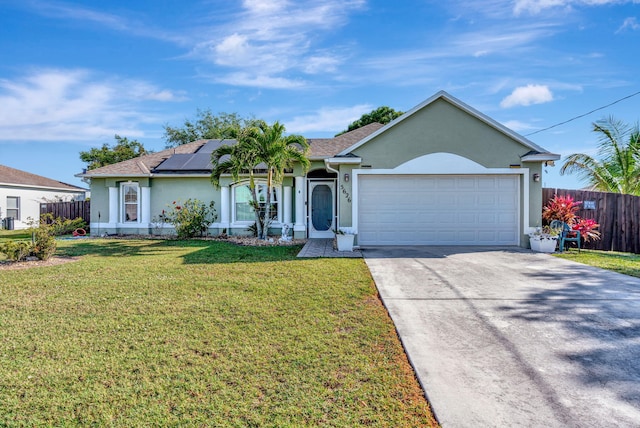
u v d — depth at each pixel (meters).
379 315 5.34
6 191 23.44
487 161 12.09
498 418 2.95
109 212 16.45
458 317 5.25
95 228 16.45
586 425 2.85
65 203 19.42
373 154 12.20
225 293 6.46
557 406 3.10
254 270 8.32
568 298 6.14
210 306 5.73
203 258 9.99
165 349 4.22
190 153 18.19
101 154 36.06
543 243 11.23
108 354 4.10
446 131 12.12
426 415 3.01
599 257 10.30
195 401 3.21
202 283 7.13
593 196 12.74
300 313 5.42
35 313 5.44
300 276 7.70
